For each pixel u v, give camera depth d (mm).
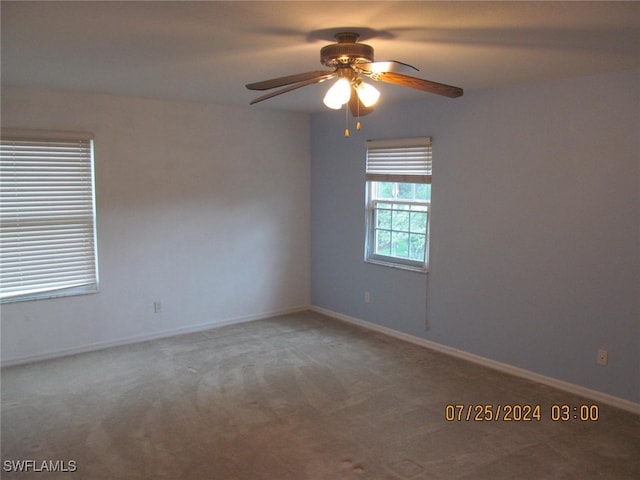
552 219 3918
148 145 4996
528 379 4152
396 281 5223
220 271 5586
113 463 2910
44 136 4441
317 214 6117
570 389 3904
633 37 2668
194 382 4082
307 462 2924
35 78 3947
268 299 6000
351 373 4277
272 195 5883
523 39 2715
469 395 3844
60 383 4059
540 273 4027
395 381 4109
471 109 4387
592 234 3701
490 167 4293
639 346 3518
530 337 4137
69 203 4664
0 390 3920
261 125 5711
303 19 2412
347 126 5566
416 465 2896
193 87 4320
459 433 3264
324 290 6137
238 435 3232
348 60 2584
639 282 3488
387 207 5320
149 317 5164
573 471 2846
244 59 3244
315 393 3875
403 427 3342
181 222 5273
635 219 3477
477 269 4473
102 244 4832
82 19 2438
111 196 4840
